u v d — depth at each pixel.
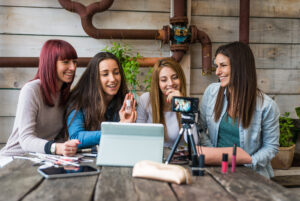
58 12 2.58
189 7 2.64
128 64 2.39
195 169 1.04
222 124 1.66
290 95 2.89
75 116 1.58
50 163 1.13
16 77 2.54
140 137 1.17
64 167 1.09
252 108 1.53
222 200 0.80
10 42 2.54
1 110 2.54
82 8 2.47
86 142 1.45
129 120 1.49
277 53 2.85
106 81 1.63
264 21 2.82
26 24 2.55
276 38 2.84
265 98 1.57
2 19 2.52
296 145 2.86
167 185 0.92
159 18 2.68
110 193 0.84
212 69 2.74
